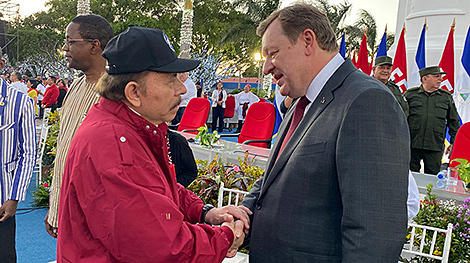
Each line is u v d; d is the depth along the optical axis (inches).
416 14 289.0
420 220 98.1
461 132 148.6
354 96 41.6
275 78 49.9
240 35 733.9
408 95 194.2
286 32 46.4
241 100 533.3
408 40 293.3
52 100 468.1
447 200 110.3
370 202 38.2
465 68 215.3
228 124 547.8
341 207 43.1
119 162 36.3
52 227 81.0
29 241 139.7
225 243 42.9
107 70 39.8
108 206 35.3
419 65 238.8
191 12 361.1
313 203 43.7
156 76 39.6
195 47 987.3
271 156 53.2
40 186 181.6
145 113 41.4
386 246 37.7
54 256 129.3
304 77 47.6
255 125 204.5
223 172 127.3
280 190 46.8
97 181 35.9
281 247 46.1
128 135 38.6
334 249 43.2
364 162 38.9
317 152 43.3
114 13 1019.9
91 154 36.6
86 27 69.9
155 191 37.9
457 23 268.5
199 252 39.2
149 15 1028.5
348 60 47.5
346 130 40.5
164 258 36.3
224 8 1048.2
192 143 171.5
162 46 39.9
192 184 125.4
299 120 50.1
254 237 49.8
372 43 791.7
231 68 875.4
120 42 39.0
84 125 40.6
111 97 40.4
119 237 35.4
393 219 37.9
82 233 37.5
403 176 38.9
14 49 1544.0
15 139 83.7
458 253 93.1
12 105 82.2
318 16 46.4
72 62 71.7
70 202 37.6
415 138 189.3
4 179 82.7
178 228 37.6
